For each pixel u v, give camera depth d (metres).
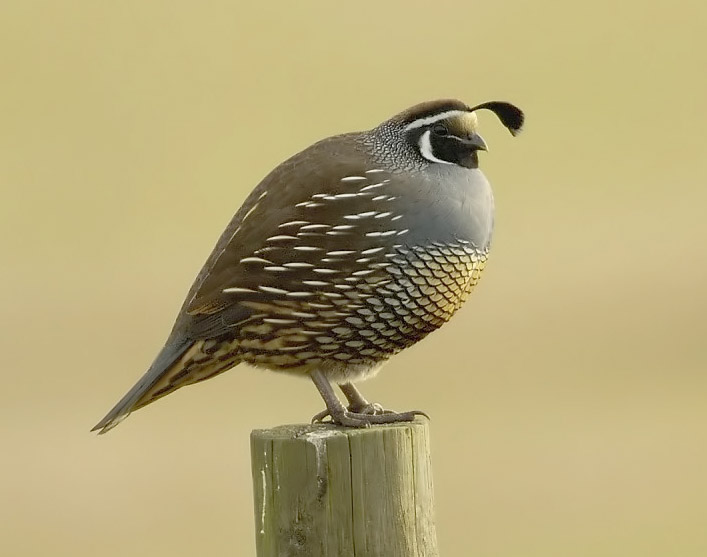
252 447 9.10
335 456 8.87
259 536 9.05
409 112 10.88
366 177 10.46
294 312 10.49
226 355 10.89
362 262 10.37
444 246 10.53
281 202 10.51
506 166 38.28
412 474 8.96
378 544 8.84
